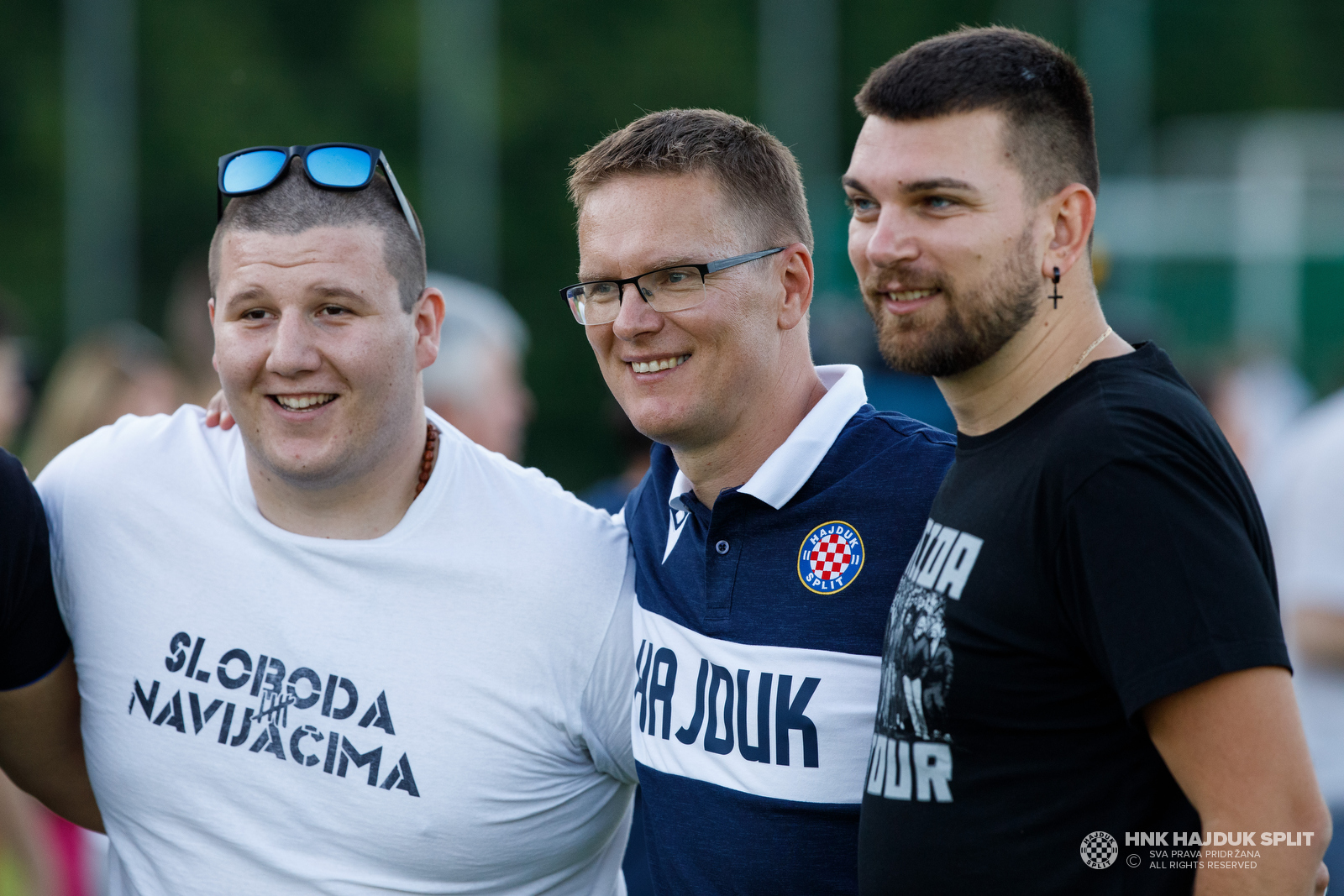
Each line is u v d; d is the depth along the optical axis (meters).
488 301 10.11
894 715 4.30
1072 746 3.98
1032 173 4.07
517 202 43.31
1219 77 48.69
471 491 5.50
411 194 42.47
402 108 44.44
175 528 5.44
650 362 5.08
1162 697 3.68
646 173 5.04
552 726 5.36
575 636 5.39
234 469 5.50
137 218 43.03
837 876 4.79
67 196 41.69
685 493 5.30
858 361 10.62
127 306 40.75
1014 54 4.10
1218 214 33.53
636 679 5.37
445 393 9.14
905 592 4.38
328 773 5.23
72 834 8.29
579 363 39.94
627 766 5.59
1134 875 3.91
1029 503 3.97
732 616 5.02
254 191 5.20
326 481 5.25
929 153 4.05
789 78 43.72
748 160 5.10
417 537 5.37
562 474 38.44
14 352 9.03
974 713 4.07
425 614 5.31
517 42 44.56
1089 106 4.23
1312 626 8.06
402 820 5.21
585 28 44.94
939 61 4.10
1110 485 3.79
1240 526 3.80
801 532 4.99
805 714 4.81
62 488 5.58
